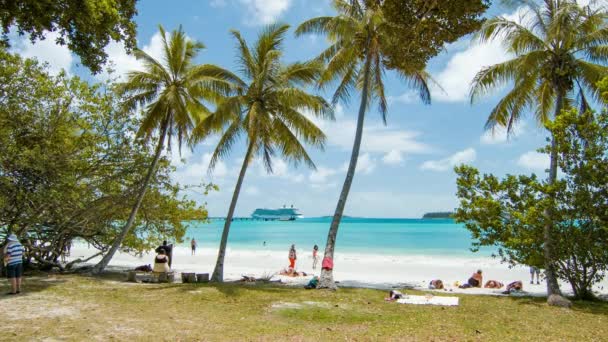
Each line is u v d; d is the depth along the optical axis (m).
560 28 15.40
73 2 8.81
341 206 17.16
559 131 15.04
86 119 18.22
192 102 20.64
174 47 19.80
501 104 17.91
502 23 16.25
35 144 17.08
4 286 14.63
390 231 92.12
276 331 9.49
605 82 13.88
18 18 9.07
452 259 35.41
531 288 19.52
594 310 13.14
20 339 8.19
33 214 17.52
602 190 14.45
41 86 16.73
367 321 10.92
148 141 20.53
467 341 8.99
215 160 18.59
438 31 9.19
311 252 42.72
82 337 8.51
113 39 9.97
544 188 15.01
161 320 10.36
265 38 18.89
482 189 16.66
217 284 16.91
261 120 17.52
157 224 21.95
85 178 19.16
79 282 16.36
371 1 10.41
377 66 18.20
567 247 14.97
